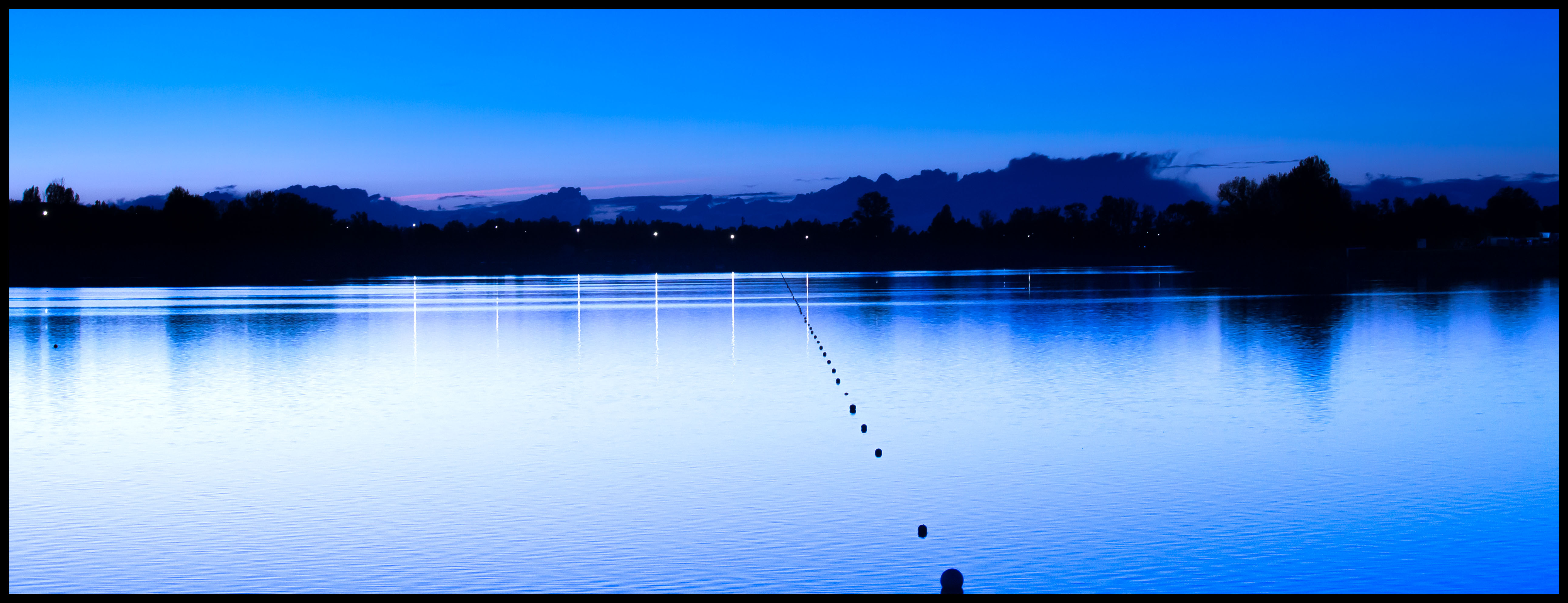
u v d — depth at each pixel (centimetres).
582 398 1334
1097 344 1972
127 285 5550
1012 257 13400
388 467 924
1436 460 928
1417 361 1662
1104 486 844
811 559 673
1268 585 625
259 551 691
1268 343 1972
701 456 971
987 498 809
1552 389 1354
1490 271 6100
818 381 1488
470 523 752
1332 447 987
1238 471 892
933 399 1305
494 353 1892
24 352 1906
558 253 13512
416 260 12781
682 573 650
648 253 13925
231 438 1062
